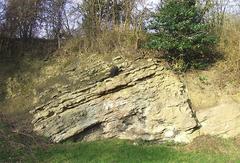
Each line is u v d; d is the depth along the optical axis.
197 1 20.88
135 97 18.31
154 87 18.56
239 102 18.23
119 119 17.98
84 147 16.75
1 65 21.95
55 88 19.45
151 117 17.84
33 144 17.00
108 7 21.78
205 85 19.12
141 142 17.50
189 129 17.56
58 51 22.08
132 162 15.18
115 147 16.70
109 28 21.28
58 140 17.47
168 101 18.11
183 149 16.83
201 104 18.41
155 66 19.28
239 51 19.78
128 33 20.80
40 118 18.27
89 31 21.62
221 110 17.98
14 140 17.03
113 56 20.11
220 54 20.50
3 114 19.00
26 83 20.80
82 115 18.05
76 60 20.94
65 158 15.63
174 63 19.84
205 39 19.66
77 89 18.73
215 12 21.73
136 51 20.11
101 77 18.92
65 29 22.56
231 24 21.16
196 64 19.94
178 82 18.83
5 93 20.53
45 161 15.47
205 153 16.36
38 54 22.44
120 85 18.53
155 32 20.30
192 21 20.14
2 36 22.61
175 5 19.91
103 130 17.91
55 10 22.75
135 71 18.98
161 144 17.45
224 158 15.77
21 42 22.97
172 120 17.73
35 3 22.70
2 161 15.53
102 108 18.17
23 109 19.28
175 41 19.53
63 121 17.95
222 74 19.50
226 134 17.48
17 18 22.66
